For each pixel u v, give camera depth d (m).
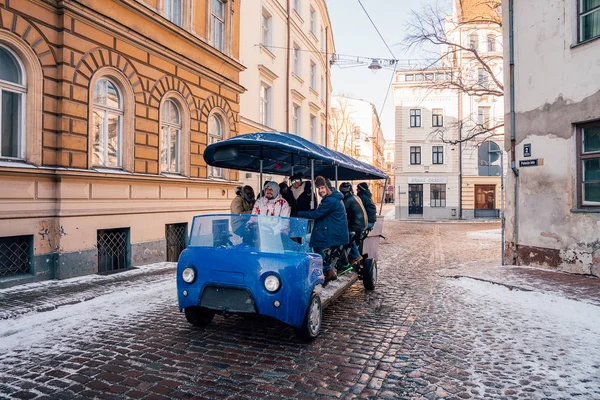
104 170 9.55
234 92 14.91
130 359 4.52
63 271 8.41
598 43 8.90
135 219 10.34
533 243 10.48
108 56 9.43
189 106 12.38
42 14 8.05
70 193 8.55
